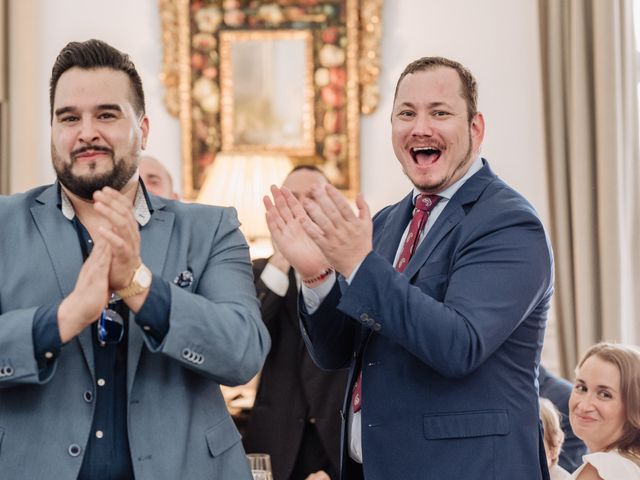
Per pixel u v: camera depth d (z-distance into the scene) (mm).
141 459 2176
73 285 2240
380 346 2631
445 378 2539
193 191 6352
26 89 6414
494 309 2477
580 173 6090
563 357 6117
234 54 6367
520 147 6285
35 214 2316
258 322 2309
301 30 6336
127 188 2307
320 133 6320
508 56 6305
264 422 4109
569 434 4148
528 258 2562
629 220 6141
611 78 6051
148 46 6430
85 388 2188
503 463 2512
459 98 2746
